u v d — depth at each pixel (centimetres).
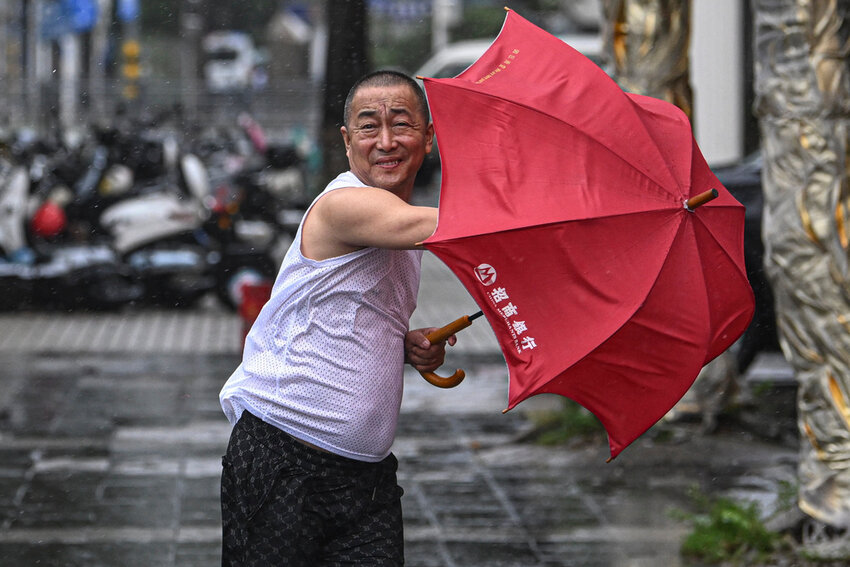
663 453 1628
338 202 714
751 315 755
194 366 2295
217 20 9831
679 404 1711
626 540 1296
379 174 730
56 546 1266
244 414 756
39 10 6512
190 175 2927
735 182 1994
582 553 1255
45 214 2792
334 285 724
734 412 1717
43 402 1973
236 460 748
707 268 724
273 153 4156
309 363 730
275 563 734
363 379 730
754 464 1580
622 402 712
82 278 2772
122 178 2866
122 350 2434
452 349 2495
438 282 3303
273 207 3073
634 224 691
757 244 1945
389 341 741
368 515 752
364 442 738
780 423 1797
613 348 691
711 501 1412
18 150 3008
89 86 5841
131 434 1766
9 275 2756
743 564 1205
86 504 1419
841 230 1180
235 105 6425
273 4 10044
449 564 1222
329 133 3431
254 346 755
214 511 1399
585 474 1552
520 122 700
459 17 9150
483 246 675
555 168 691
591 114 706
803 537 1238
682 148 739
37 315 2772
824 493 1200
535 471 1578
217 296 2820
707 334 710
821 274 1184
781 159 1202
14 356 2356
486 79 724
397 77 734
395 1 8219
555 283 687
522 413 1914
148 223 2791
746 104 2853
